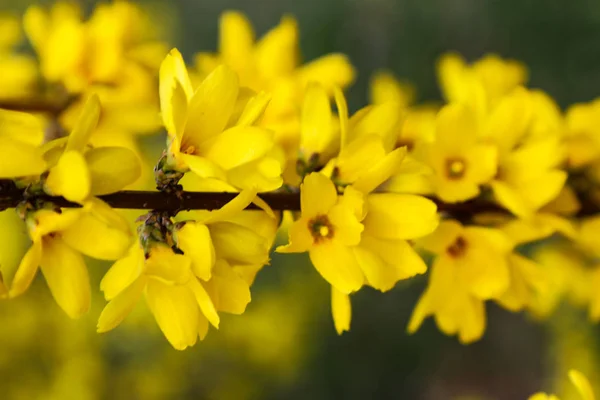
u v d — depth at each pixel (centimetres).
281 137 41
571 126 44
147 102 45
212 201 36
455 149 40
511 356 104
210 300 34
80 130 34
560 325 76
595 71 80
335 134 38
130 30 46
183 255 34
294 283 82
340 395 96
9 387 66
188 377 76
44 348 68
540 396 37
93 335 69
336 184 37
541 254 48
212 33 100
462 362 104
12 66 45
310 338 83
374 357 97
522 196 40
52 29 45
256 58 45
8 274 58
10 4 82
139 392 73
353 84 87
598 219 42
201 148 35
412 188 37
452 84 47
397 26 88
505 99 40
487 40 86
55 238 34
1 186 34
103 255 34
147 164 47
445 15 87
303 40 89
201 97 35
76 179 33
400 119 38
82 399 67
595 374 72
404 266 36
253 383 79
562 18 81
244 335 77
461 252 39
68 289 34
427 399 103
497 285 39
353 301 94
